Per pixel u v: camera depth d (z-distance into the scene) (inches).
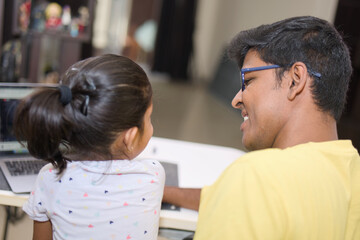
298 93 28.6
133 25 325.4
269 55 29.5
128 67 32.8
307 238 24.0
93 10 109.9
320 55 28.5
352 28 152.9
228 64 273.1
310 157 26.3
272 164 25.2
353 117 148.1
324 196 25.0
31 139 30.9
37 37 109.4
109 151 33.7
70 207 34.3
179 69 326.3
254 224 23.5
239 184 25.0
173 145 65.2
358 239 28.8
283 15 210.1
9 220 55.7
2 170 46.6
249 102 30.5
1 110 49.5
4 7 91.9
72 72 32.7
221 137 176.1
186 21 320.8
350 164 28.2
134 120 33.1
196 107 230.8
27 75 106.3
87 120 31.0
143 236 36.4
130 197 35.1
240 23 273.7
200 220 26.8
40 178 35.5
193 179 54.5
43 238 37.6
